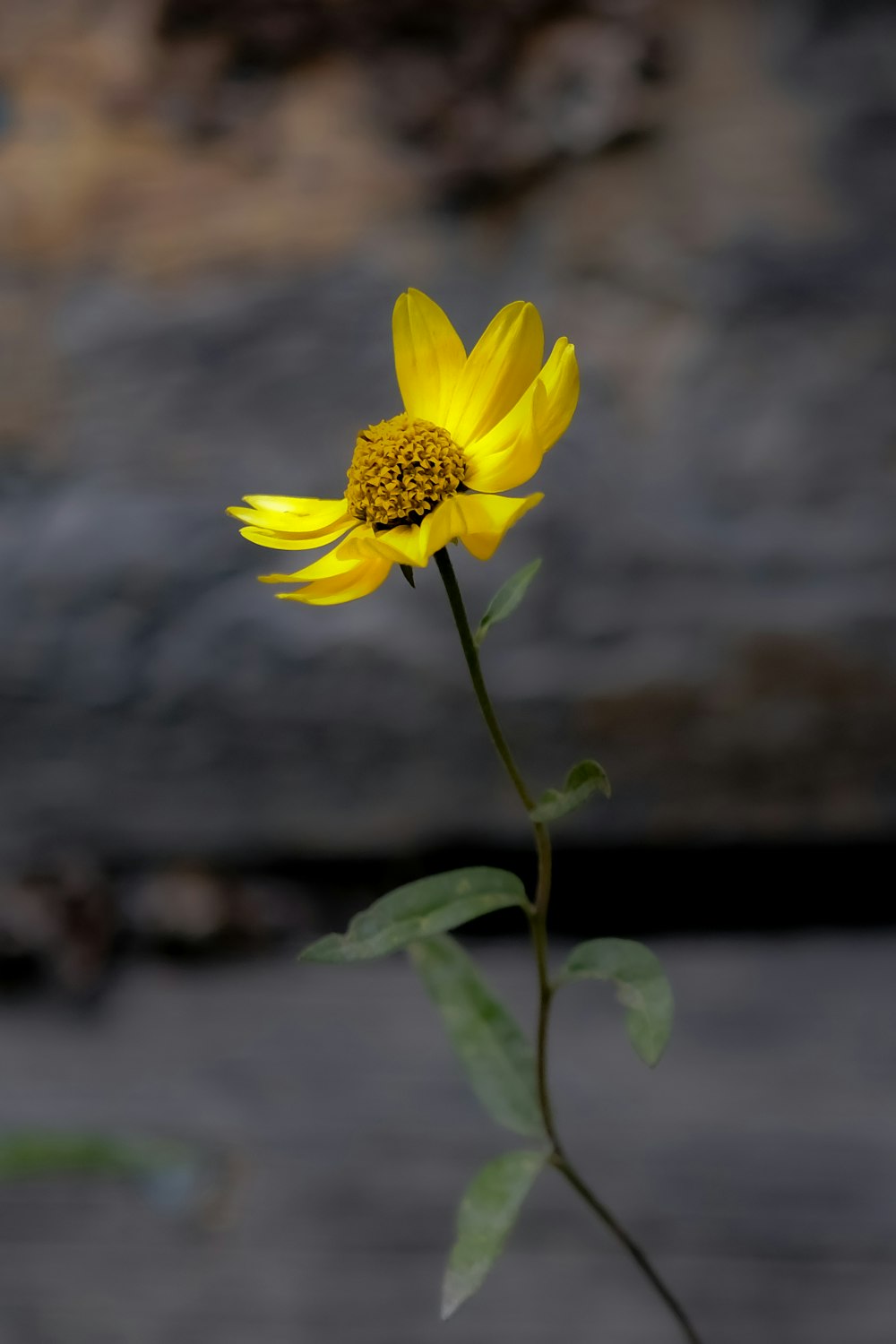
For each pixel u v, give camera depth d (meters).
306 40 0.70
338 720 0.64
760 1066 0.57
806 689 0.62
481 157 0.68
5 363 0.68
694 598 0.62
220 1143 0.56
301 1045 0.60
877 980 0.61
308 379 0.67
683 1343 0.51
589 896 0.65
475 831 0.64
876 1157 0.54
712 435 0.65
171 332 0.68
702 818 0.63
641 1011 0.38
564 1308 0.52
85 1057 0.59
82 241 0.69
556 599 0.63
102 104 0.71
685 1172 0.55
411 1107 0.57
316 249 0.68
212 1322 0.52
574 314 0.66
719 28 0.69
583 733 0.63
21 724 0.65
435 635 0.64
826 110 0.67
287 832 0.65
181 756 0.65
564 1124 0.56
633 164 0.68
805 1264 0.52
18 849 0.65
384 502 0.38
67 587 0.65
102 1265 0.54
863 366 0.64
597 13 0.68
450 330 0.39
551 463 0.65
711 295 0.66
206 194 0.69
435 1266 0.53
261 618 0.65
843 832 0.62
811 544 0.63
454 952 0.44
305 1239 0.54
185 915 0.64
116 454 0.67
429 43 0.69
